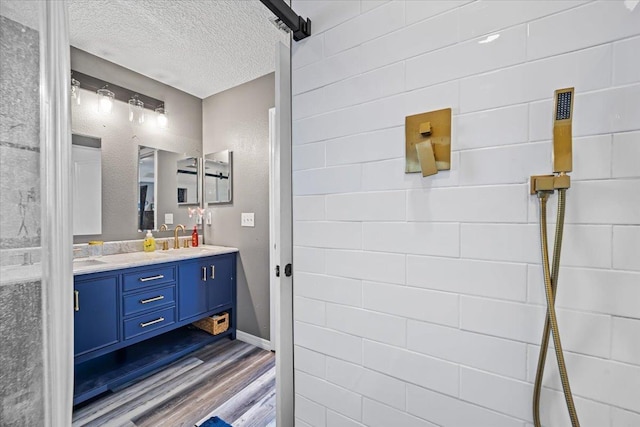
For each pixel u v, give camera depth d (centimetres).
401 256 100
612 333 70
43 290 47
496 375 84
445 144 91
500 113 83
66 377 50
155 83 263
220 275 256
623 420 69
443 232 92
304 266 125
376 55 104
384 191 103
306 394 126
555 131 72
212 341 255
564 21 75
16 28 45
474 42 87
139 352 225
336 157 115
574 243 74
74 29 193
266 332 248
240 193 268
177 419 161
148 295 203
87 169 221
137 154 251
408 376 99
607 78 70
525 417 80
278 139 124
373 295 106
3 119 43
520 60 80
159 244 262
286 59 127
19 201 45
